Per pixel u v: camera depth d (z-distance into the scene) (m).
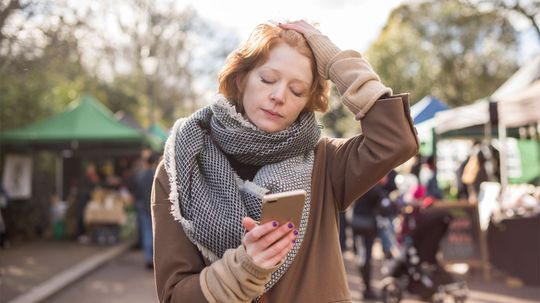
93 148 17.86
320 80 1.77
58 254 11.92
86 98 15.12
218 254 1.57
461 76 29.64
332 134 21.06
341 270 1.71
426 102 12.43
